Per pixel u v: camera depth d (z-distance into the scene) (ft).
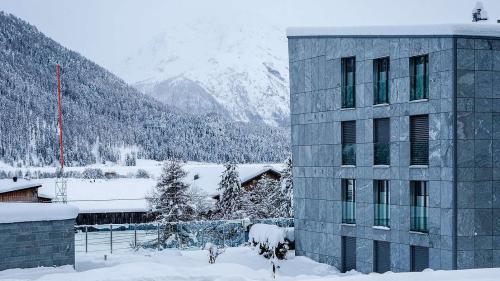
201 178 264.52
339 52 99.91
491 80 83.35
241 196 203.51
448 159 82.17
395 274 36.88
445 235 82.48
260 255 106.32
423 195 87.10
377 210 94.27
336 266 100.27
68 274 53.93
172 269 59.98
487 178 83.05
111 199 268.82
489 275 36.65
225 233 157.58
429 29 84.38
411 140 88.58
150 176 504.43
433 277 36.17
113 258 92.02
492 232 82.89
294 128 110.32
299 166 109.40
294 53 109.50
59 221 77.00
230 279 49.52
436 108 84.02
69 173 570.87
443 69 82.94
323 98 103.30
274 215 192.34
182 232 163.53
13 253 73.51
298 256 108.37
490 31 82.53
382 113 92.58
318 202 104.68
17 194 194.80
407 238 88.12
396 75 90.33
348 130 99.76
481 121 82.89
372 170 93.97
